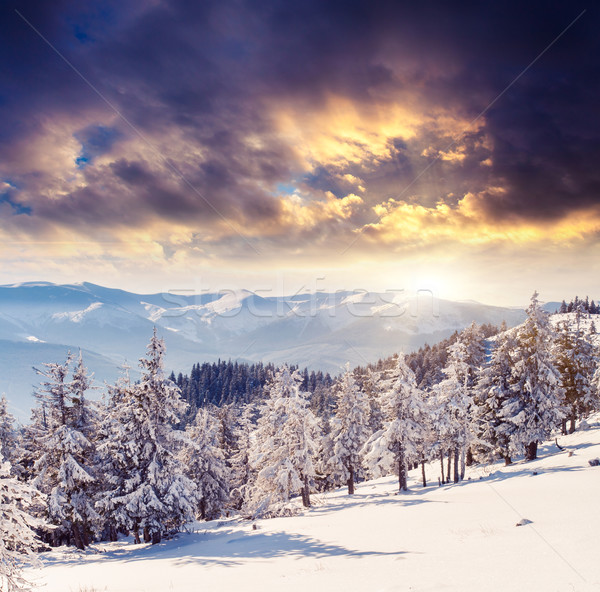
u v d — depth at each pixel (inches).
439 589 276.1
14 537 536.7
